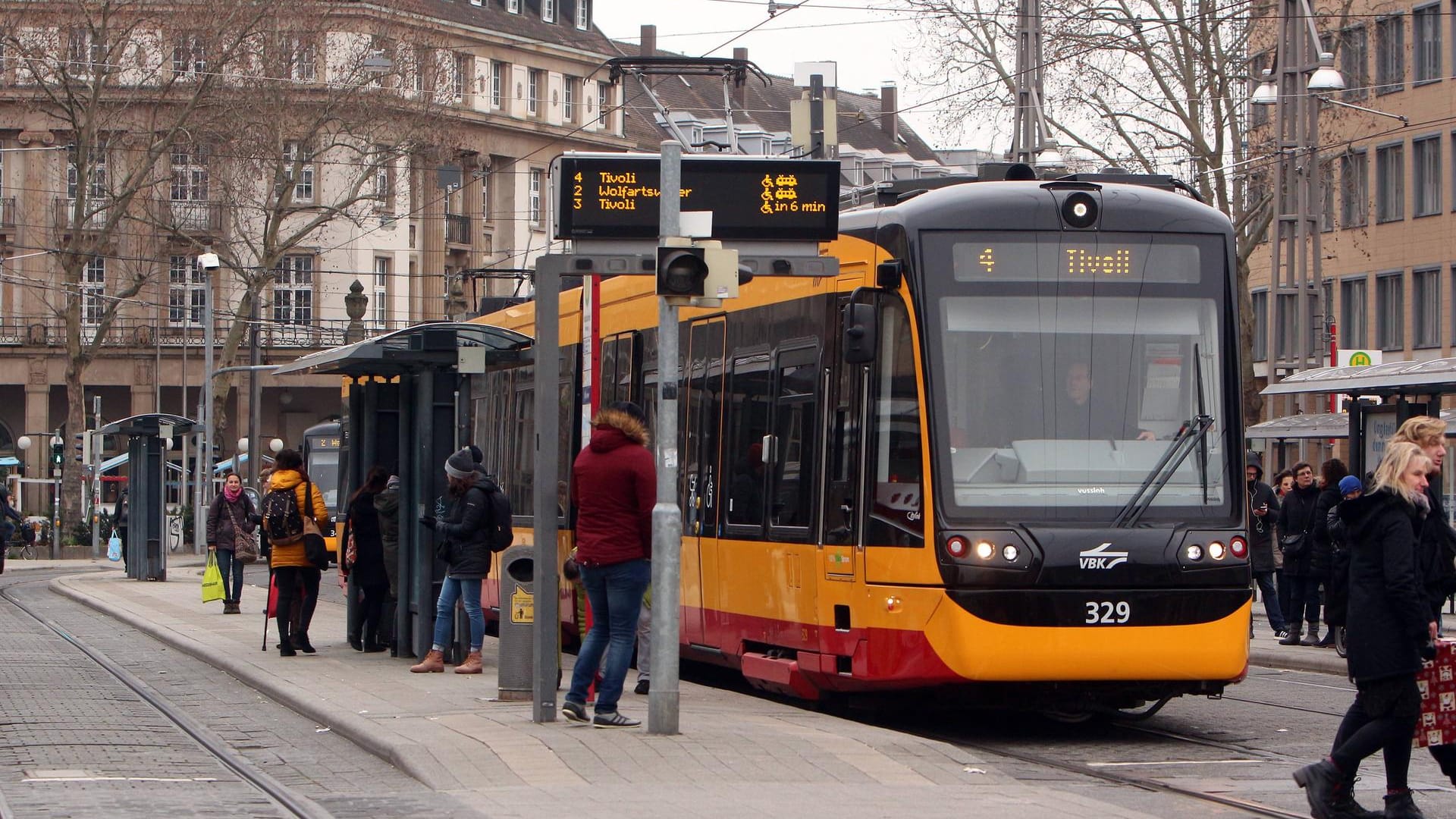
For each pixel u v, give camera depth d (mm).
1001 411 23203
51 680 31438
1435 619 16828
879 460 23781
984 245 23656
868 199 27000
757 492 26844
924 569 22844
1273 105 63750
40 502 127375
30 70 94125
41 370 127812
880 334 24000
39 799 18281
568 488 33562
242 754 22328
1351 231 99625
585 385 24109
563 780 18703
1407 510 16484
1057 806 17266
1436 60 93375
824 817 16688
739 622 27297
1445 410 43438
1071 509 22938
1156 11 75938
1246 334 77250
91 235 97938
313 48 97625
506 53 136500
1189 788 19266
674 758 19703
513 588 25641
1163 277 23922
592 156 21844
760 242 22141
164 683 30969
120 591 58594
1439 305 93688
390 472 34625
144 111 98188
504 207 137375
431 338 31078
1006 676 22484
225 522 46844
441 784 18812
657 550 21078
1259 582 40438
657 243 21969
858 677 23922
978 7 74875
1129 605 22719
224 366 101438
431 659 30156
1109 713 26297
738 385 27719
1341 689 30406
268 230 98938
